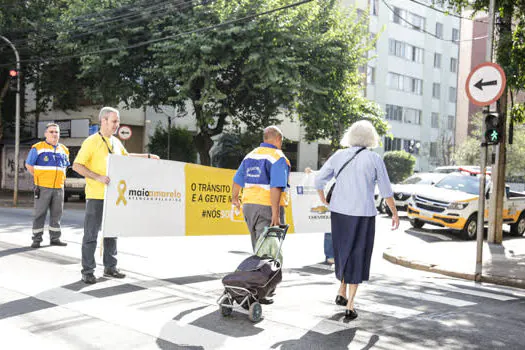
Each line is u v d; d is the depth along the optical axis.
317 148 37.62
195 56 19.78
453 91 53.16
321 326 4.86
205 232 7.79
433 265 9.10
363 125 5.30
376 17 44.41
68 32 21.61
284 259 8.96
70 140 28.86
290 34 20.12
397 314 5.46
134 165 6.81
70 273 6.75
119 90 21.84
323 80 21.91
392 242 12.98
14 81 20.12
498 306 6.21
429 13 49.28
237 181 6.07
